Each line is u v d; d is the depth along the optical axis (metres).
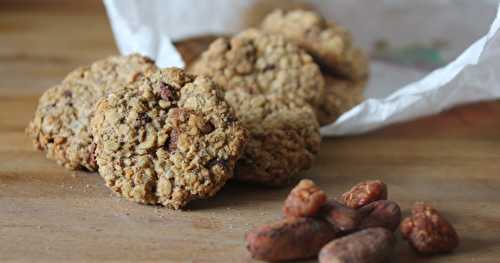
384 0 0.50
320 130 0.40
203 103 0.33
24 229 0.31
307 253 0.30
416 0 0.50
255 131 0.35
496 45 0.37
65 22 0.58
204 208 0.33
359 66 0.42
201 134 0.33
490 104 0.45
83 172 0.36
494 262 0.30
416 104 0.39
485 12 0.49
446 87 0.39
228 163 0.33
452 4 0.49
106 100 0.33
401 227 0.31
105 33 0.56
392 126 0.42
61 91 0.37
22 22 0.57
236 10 0.49
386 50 0.51
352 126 0.40
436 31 0.50
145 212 0.33
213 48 0.40
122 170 0.33
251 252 0.30
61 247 0.30
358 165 0.38
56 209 0.33
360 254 0.29
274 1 0.49
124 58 0.37
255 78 0.39
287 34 0.42
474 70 0.38
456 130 0.42
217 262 0.30
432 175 0.37
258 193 0.35
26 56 0.50
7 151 0.37
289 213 0.30
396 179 0.36
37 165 0.36
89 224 0.32
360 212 0.31
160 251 0.30
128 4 0.45
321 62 0.42
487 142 0.41
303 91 0.39
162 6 0.46
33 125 0.36
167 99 0.33
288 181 0.36
